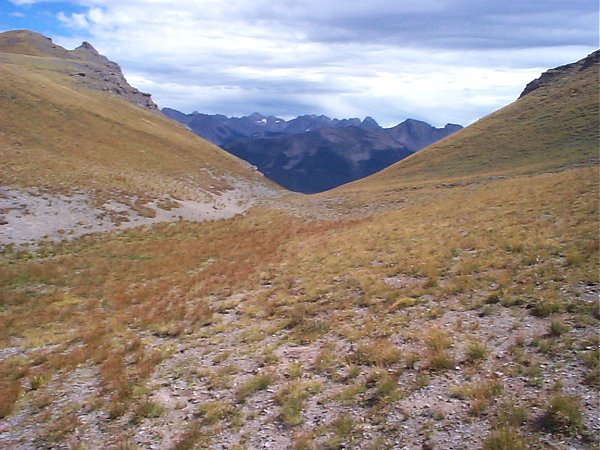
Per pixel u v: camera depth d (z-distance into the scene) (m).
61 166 48.09
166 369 13.05
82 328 17.22
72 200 39.06
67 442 9.73
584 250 16.70
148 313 18.36
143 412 10.57
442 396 9.62
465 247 21.03
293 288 19.89
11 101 65.81
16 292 21.38
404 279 18.33
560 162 58.47
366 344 12.77
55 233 31.92
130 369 13.10
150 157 70.38
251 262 26.16
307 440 8.82
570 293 13.49
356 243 26.45
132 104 135.00
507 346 11.28
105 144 67.12
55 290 22.09
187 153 86.75
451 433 8.38
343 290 18.14
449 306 14.59
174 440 9.47
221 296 20.14
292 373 11.74
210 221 44.66
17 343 16.20
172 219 42.69
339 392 10.48
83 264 26.48
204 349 14.31
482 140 90.00
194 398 11.19
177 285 22.72
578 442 7.56
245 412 10.21
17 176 40.47
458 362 10.93
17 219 32.12
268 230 39.59
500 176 56.88
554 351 10.56
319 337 14.09
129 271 25.78
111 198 42.62
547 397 8.85
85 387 12.34
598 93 89.38
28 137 55.97
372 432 8.83
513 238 20.44
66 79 123.38
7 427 10.55
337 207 54.25
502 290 14.70
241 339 14.78
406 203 47.44
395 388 10.19
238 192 71.88
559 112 88.19
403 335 13.01
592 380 9.13
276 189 88.56
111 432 9.98
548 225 21.67
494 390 9.36
